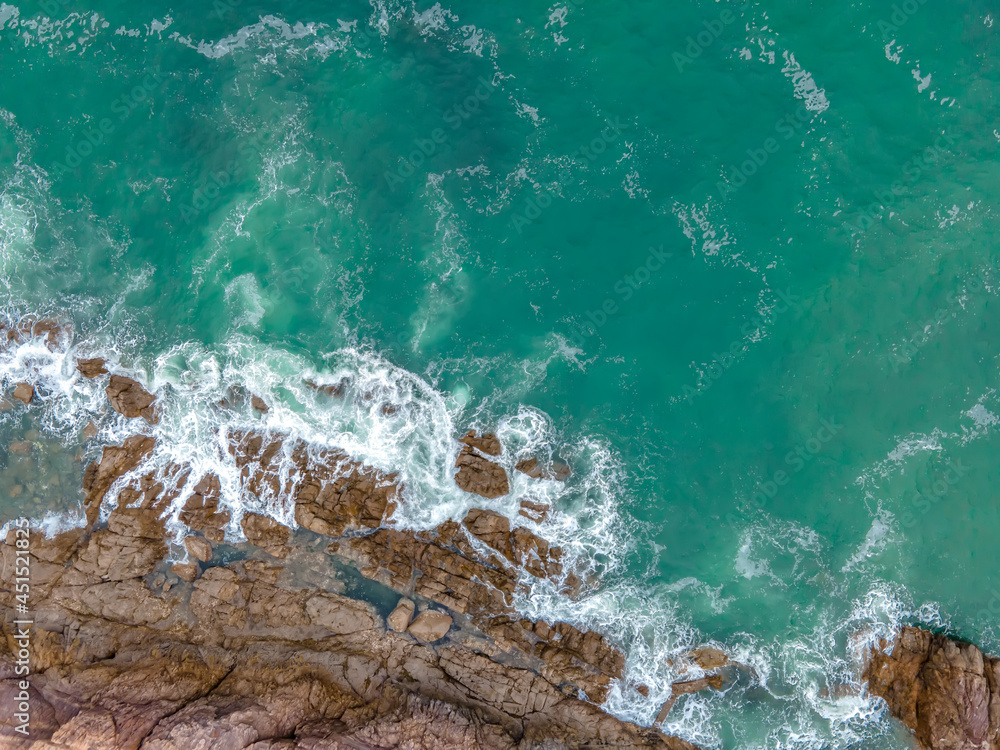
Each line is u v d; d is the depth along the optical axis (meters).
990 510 26.81
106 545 26.16
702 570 26.72
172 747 21.56
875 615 26.31
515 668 25.44
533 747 23.91
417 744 23.11
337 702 24.14
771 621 26.34
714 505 26.98
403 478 27.22
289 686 24.17
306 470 27.23
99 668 24.58
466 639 25.67
